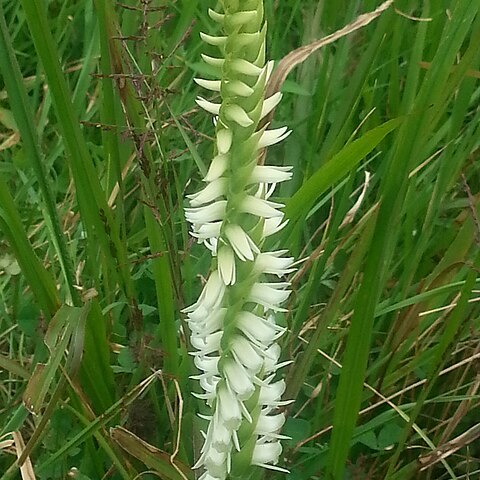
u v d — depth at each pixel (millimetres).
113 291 259
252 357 150
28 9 193
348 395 208
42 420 197
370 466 261
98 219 226
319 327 229
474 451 267
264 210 135
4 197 205
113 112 234
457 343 239
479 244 223
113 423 245
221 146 127
